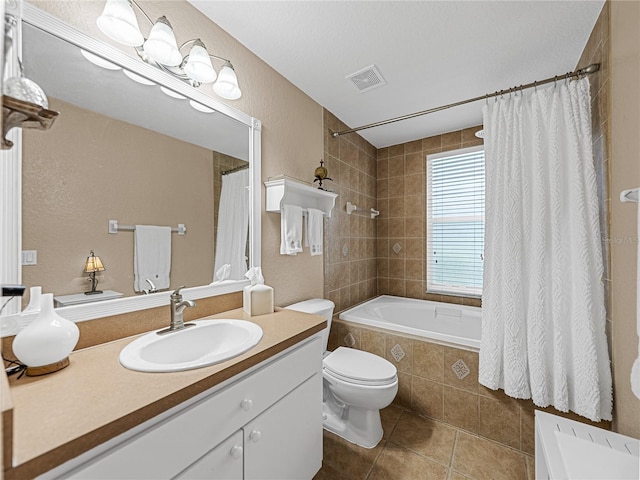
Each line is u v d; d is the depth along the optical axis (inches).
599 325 53.6
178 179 49.7
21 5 32.9
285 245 68.6
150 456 25.8
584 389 53.3
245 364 34.9
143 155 44.8
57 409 24.3
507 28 58.2
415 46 63.7
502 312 63.2
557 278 57.4
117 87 41.9
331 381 63.5
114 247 41.1
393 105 90.9
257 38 61.0
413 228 121.1
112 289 40.8
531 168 62.3
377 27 58.1
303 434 46.2
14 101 23.2
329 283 95.0
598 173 57.0
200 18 53.8
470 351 68.3
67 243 36.4
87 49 38.6
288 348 43.6
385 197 128.5
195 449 29.5
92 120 39.1
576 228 55.5
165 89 48.0
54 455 19.7
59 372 31.1
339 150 100.7
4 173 31.3
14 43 32.3
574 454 36.3
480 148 106.3
